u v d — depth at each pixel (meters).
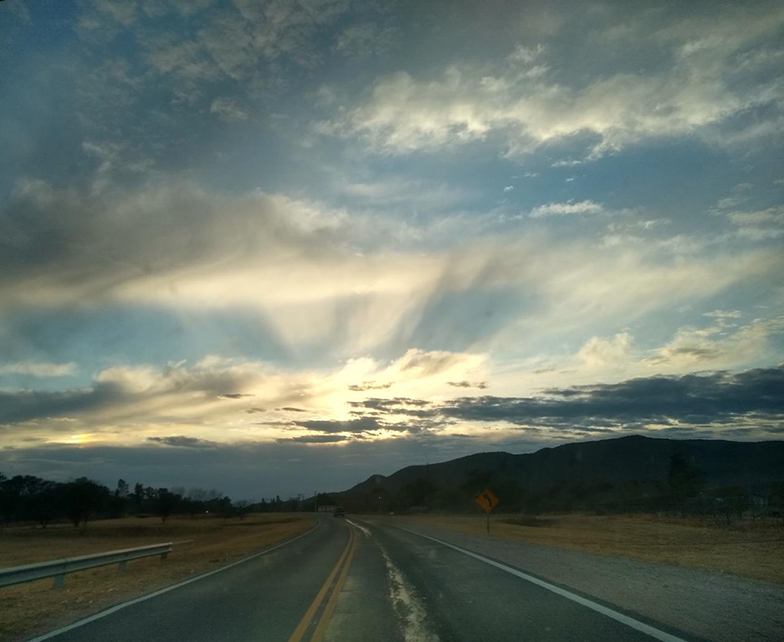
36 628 10.52
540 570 15.94
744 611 9.66
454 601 11.70
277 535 47.47
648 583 12.85
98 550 41.91
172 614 11.43
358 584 14.93
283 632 9.55
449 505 107.75
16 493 87.50
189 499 130.12
